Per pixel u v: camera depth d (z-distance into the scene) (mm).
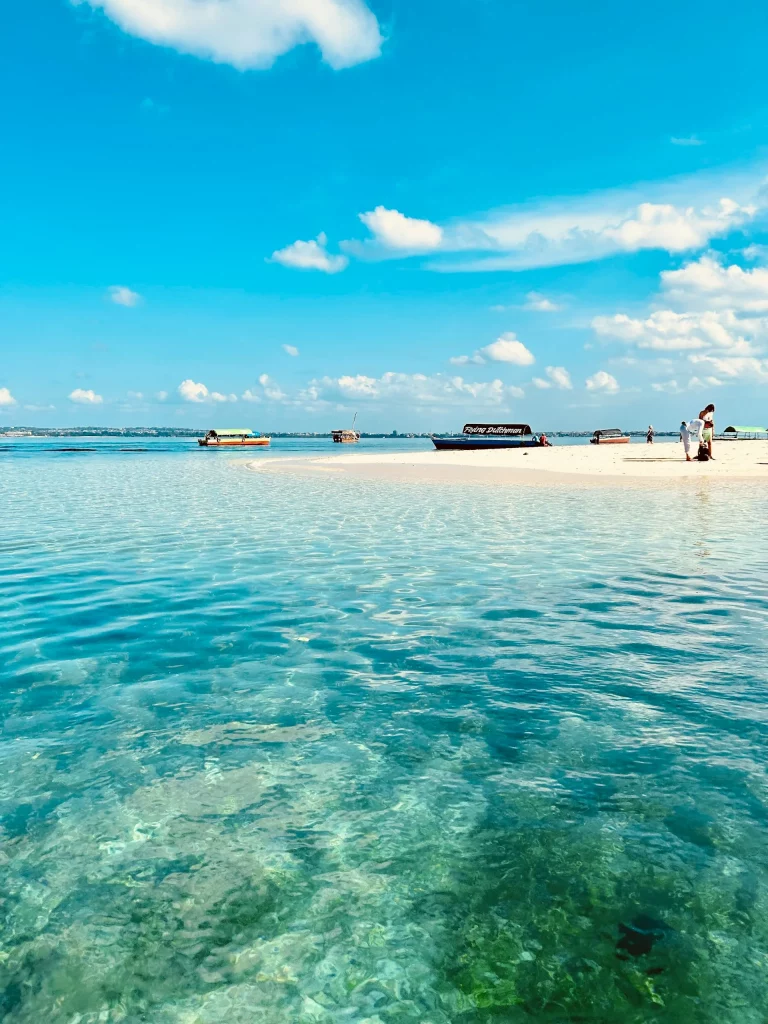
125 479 30922
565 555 10797
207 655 6309
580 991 2617
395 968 2748
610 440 76375
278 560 10641
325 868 3334
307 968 2758
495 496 20344
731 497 19406
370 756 4383
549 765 4227
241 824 3693
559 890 3150
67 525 14703
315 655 6273
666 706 5023
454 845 3480
